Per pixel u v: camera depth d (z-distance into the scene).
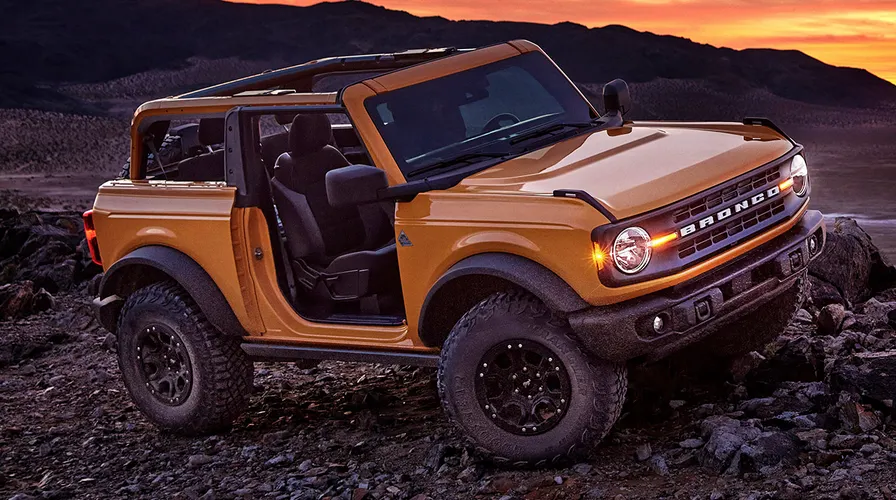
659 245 4.10
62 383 7.81
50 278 11.96
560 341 4.24
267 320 5.45
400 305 5.45
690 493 3.94
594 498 4.06
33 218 14.70
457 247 4.40
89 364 8.34
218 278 5.51
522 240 4.20
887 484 3.67
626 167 4.47
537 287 4.16
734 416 4.64
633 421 4.91
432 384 6.38
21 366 8.79
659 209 4.09
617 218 4.02
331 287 5.47
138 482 5.26
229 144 5.46
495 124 5.20
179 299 5.71
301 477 4.93
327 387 6.78
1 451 6.14
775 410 4.61
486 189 4.45
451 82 5.25
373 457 5.08
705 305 4.14
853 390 4.52
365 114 4.93
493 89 5.37
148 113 5.89
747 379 5.20
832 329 6.10
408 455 5.02
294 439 5.59
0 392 7.79
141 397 6.02
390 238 6.09
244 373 5.77
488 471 4.55
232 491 4.91
